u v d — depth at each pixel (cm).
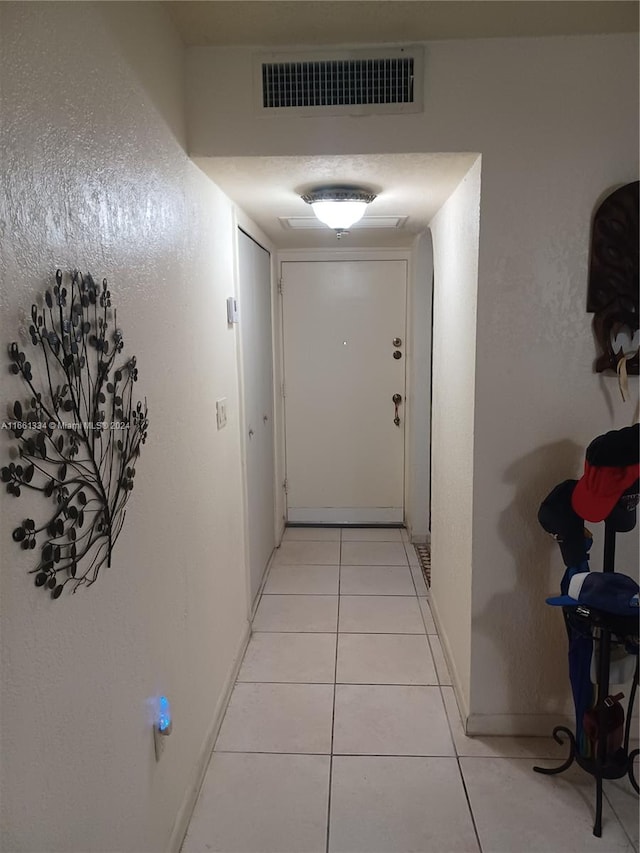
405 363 387
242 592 250
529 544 188
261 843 157
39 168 85
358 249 375
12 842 79
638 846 154
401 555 357
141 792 129
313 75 167
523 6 148
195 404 176
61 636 92
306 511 407
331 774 180
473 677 196
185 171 167
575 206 170
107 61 112
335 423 397
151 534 136
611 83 164
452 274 220
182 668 161
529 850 154
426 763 185
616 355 173
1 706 76
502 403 181
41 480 85
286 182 200
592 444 161
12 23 79
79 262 98
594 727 163
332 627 271
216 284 204
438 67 166
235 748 192
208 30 158
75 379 95
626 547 186
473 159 174
